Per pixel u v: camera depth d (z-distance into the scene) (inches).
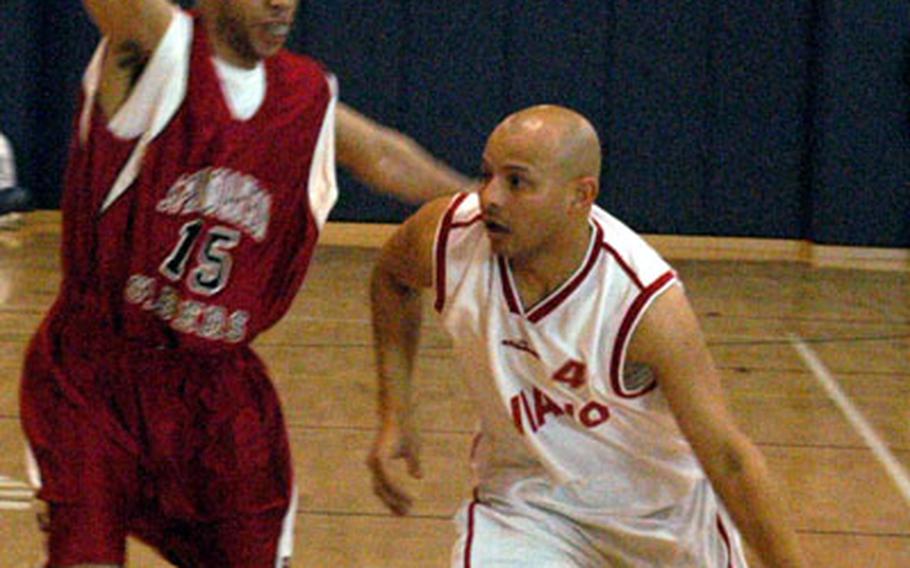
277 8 358.0
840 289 1467.8
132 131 362.6
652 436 394.6
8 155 1615.4
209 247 372.2
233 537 399.2
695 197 1716.3
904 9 1631.4
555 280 372.5
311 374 975.6
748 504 368.8
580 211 366.6
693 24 1686.8
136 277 371.9
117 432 380.5
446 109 1707.7
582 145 362.6
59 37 1697.8
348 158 422.3
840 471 781.9
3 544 623.5
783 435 853.8
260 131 369.7
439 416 872.9
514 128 364.2
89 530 374.3
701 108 1700.3
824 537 671.8
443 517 684.7
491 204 363.3
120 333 379.2
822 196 1664.6
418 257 403.2
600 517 406.3
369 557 626.2
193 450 387.5
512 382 387.2
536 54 1696.6
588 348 370.9
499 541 400.8
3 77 1667.1
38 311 1158.3
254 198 373.4
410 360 447.5
